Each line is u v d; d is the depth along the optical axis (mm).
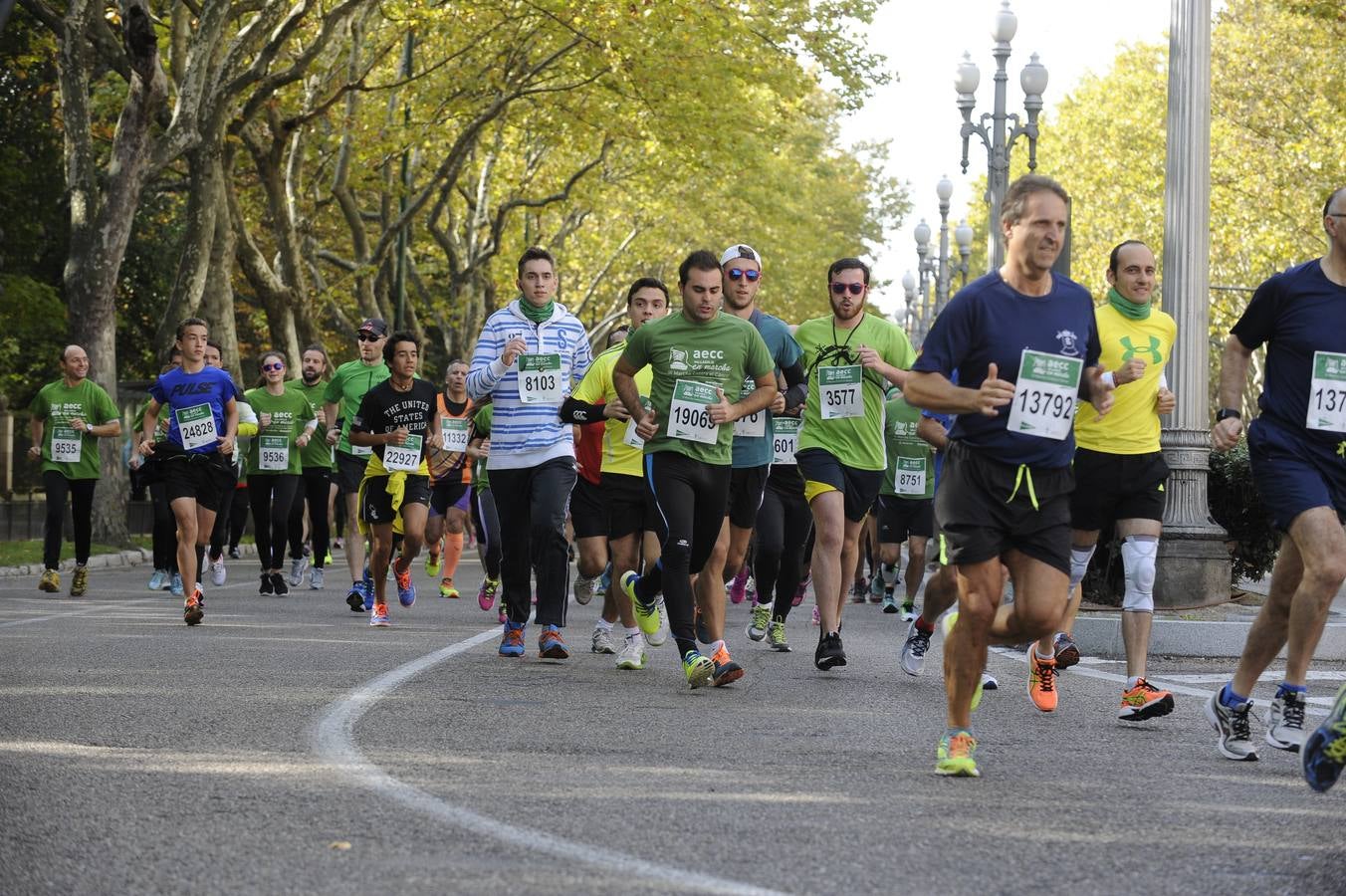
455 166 49500
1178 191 20594
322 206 48219
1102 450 12484
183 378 19109
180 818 8219
